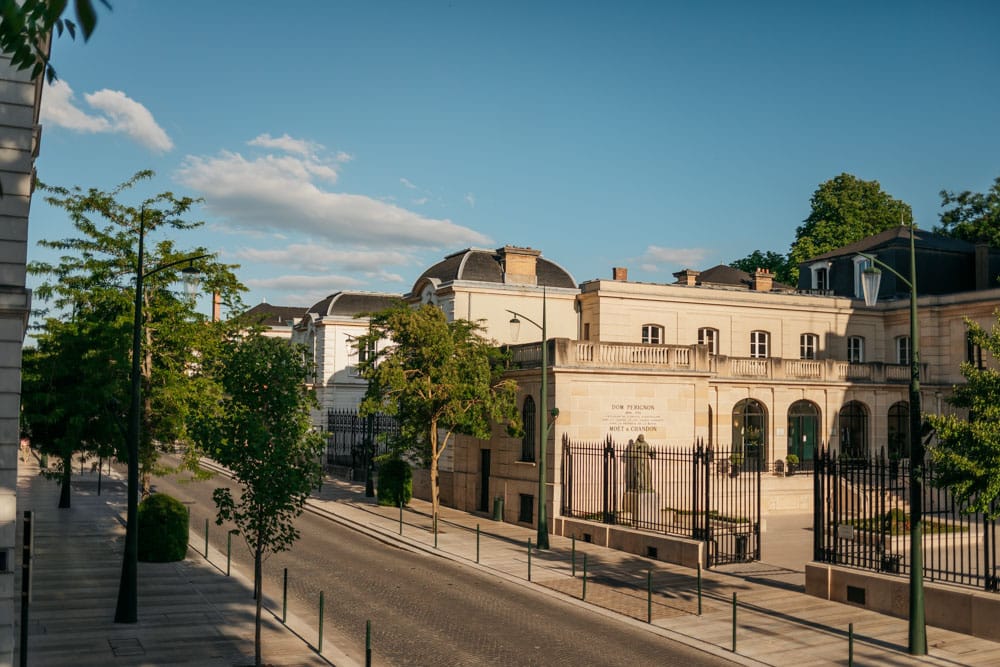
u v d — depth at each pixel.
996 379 17.36
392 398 34.81
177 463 57.09
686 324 47.22
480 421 34.19
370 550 29.27
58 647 16.58
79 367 26.52
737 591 23.02
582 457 33.38
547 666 16.30
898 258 52.91
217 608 20.11
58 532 30.97
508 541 31.17
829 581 22.05
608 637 18.47
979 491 17.66
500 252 45.28
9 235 14.36
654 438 35.25
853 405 47.81
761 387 44.66
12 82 14.47
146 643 17.02
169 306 27.14
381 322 35.97
